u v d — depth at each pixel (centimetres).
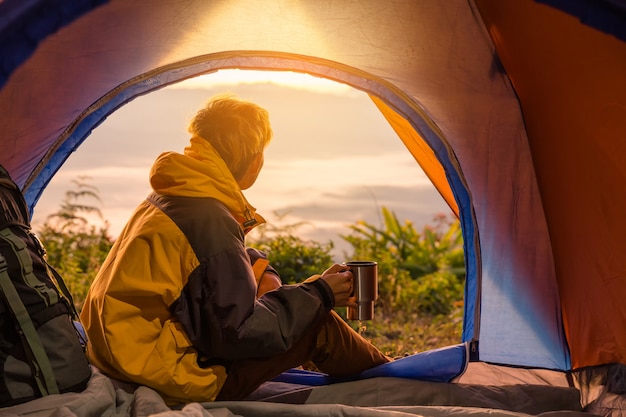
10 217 224
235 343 228
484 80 290
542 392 268
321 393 254
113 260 240
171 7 269
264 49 279
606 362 294
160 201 238
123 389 233
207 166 238
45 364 217
